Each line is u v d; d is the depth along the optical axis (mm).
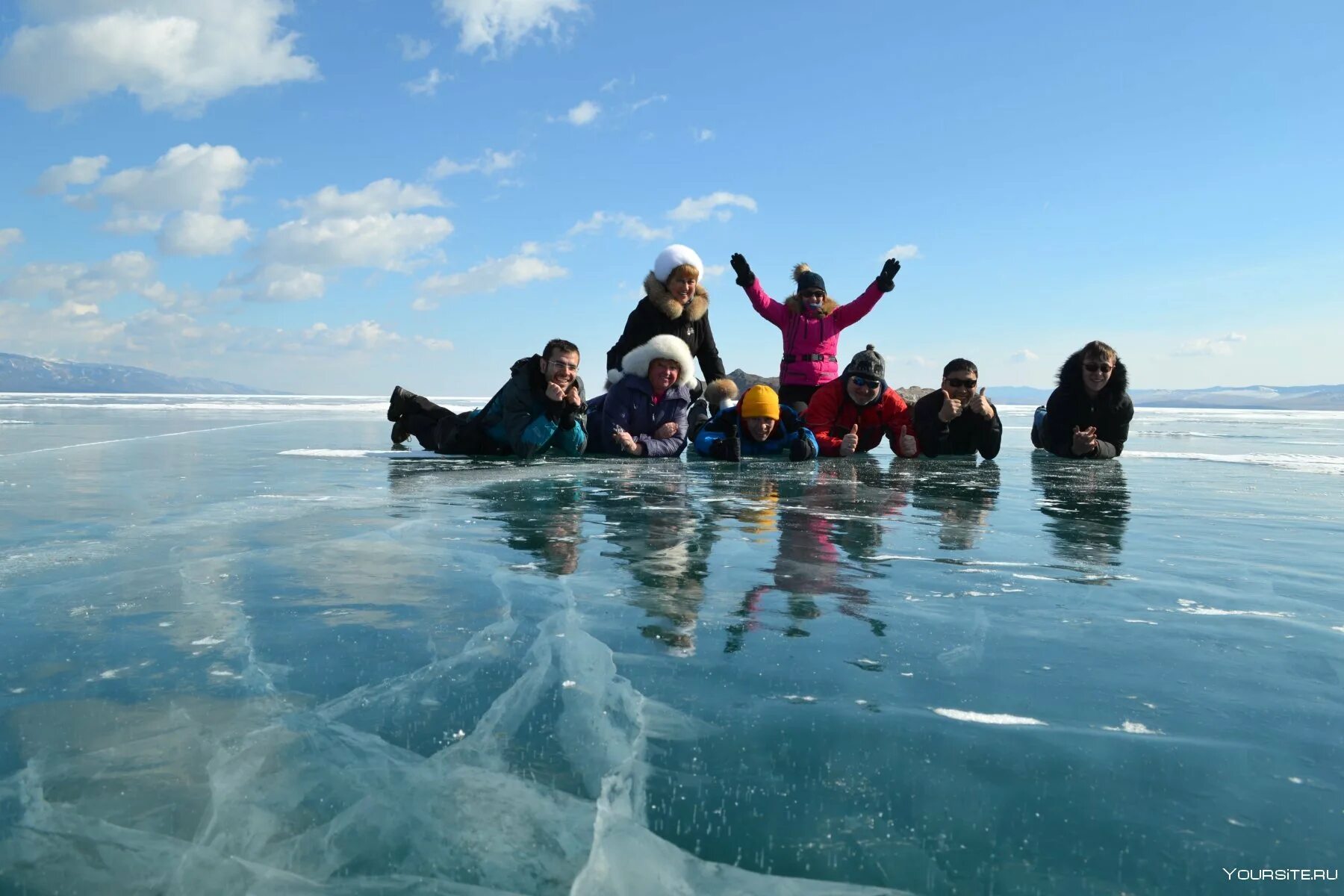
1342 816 1054
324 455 6547
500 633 1774
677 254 7320
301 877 923
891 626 1858
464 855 962
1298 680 1535
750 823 1029
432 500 3936
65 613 1923
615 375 7508
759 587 2223
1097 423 7160
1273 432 13172
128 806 1065
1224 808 1074
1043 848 979
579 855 963
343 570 2398
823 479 5117
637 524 3266
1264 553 2820
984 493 4508
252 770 1155
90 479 4695
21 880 913
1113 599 2137
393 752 1214
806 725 1312
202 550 2693
